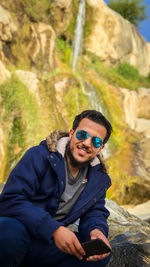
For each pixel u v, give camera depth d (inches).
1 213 57.3
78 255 55.0
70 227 95.1
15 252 52.7
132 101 535.5
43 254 58.4
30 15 421.7
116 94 530.9
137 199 331.9
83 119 65.0
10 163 272.5
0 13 362.9
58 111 366.9
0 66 315.6
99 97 486.3
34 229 53.9
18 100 310.7
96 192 66.7
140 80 663.8
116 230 103.8
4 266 53.0
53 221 54.8
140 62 741.3
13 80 324.5
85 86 477.7
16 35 381.1
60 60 525.3
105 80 572.4
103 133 64.7
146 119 541.0
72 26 580.1
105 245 54.7
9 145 278.1
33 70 401.4
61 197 62.9
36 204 60.4
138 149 419.2
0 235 52.1
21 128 295.9
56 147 62.3
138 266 79.7
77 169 64.8
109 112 482.0
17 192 57.1
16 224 53.7
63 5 535.2
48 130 314.0
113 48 661.3
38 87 351.9
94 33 632.4
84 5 610.5
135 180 338.0
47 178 61.0
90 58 614.9
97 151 64.7
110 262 81.1
